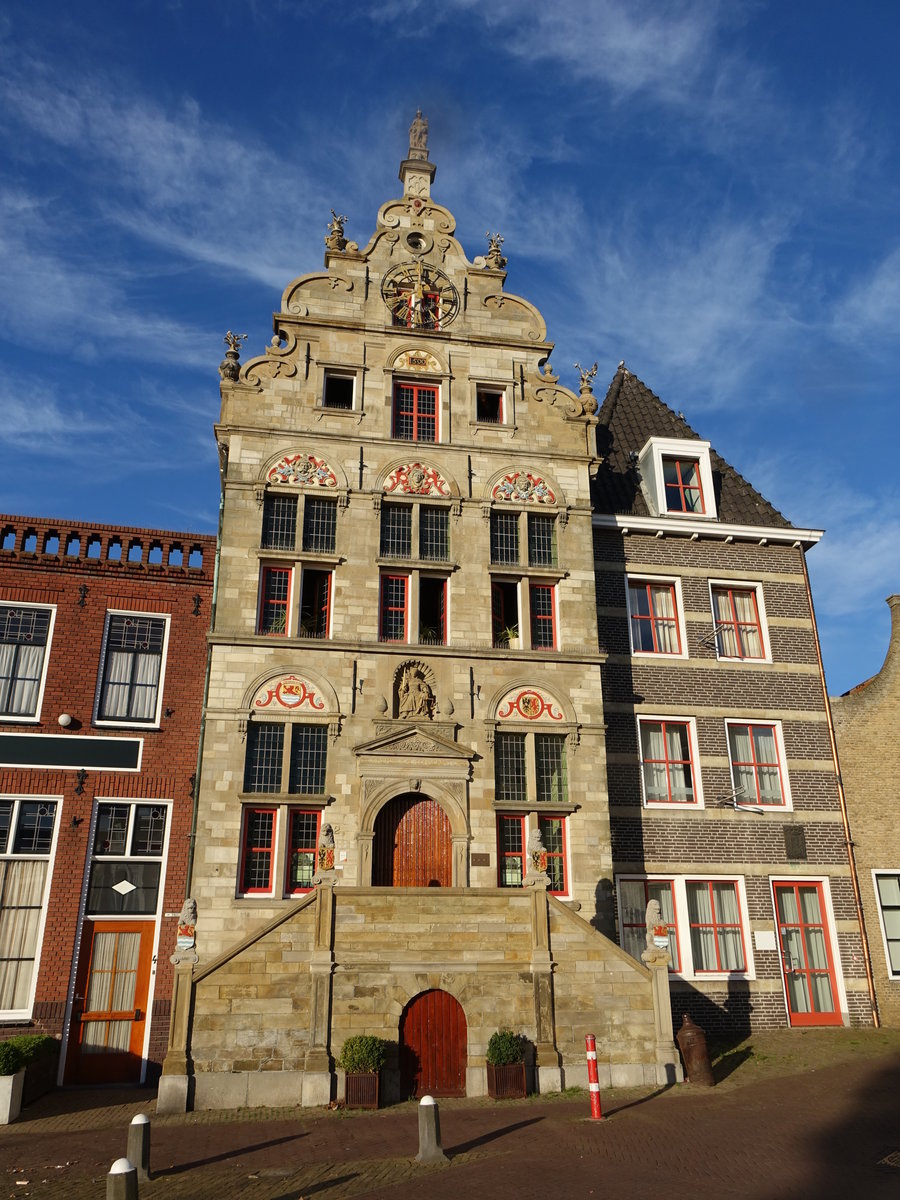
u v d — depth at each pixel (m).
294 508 22.89
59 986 19.67
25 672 21.83
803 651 26.28
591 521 24.78
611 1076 17.30
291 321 24.06
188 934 16.72
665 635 25.84
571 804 21.62
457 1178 11.73
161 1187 11.45
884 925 24.34
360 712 21.30
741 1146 13.15
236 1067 16.23
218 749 20.39
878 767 25.53
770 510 27.98
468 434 24.31
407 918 17.42
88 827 20.88
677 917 23.19
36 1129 15.23
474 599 22.88
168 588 23.16
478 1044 17.06
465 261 25.94
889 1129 13.94
